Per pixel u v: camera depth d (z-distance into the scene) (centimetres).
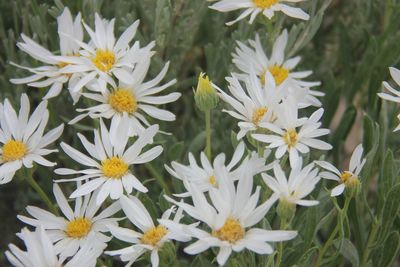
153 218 40
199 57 58
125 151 39
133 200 37
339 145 49
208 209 33
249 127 38
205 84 38
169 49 51
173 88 51
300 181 34
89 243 35
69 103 50
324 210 43
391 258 41
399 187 39
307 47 57
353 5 59
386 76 50
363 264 42
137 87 42
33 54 43
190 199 43
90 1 48
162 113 42
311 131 37
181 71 57
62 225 38
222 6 45
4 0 54
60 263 35
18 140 40
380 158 45
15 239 52
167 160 47
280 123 37
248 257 39
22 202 50
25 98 40
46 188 50
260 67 46
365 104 55
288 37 49
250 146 47
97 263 40
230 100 38
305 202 34
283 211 34
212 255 41
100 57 42
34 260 34
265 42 50
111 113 41
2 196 53
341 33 54
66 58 41
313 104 46
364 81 53
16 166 39
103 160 38
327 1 48
